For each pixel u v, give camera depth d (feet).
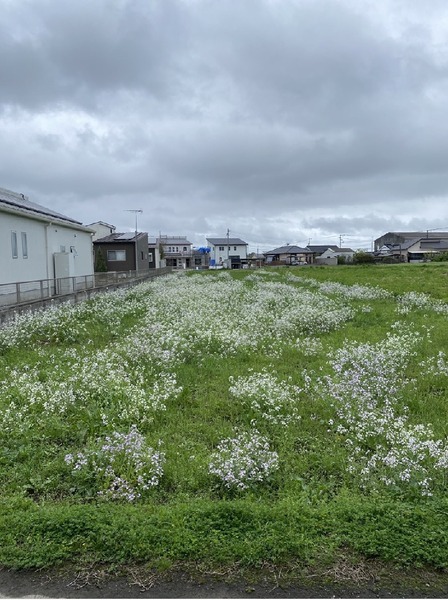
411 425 16.24
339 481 13.23
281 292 59.11
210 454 14.56
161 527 10.57
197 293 56.54
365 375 21.15
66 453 14.78
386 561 9.64
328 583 9.11
